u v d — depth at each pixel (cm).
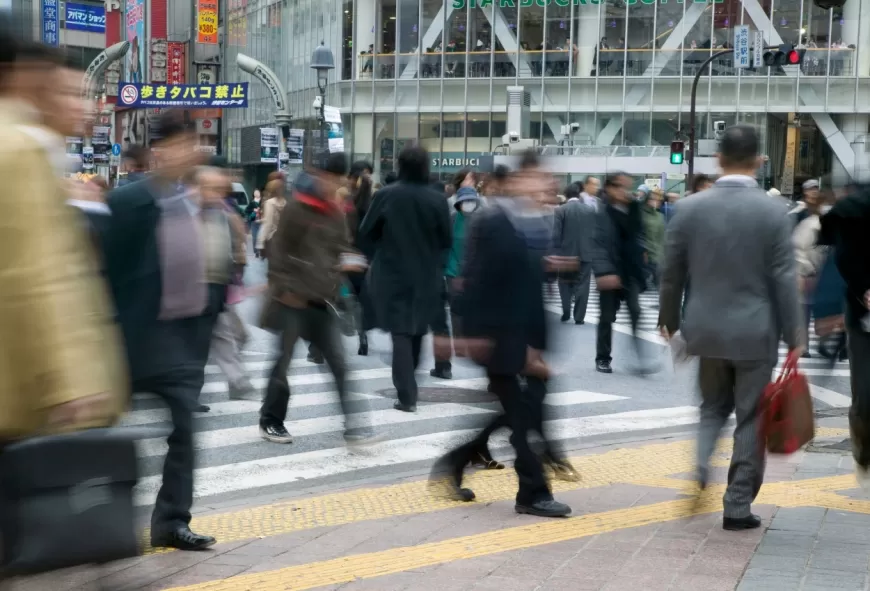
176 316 564
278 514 648
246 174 6956
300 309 836
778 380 598
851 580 509
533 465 639
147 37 7825
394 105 5466
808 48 4828
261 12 6831
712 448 623
